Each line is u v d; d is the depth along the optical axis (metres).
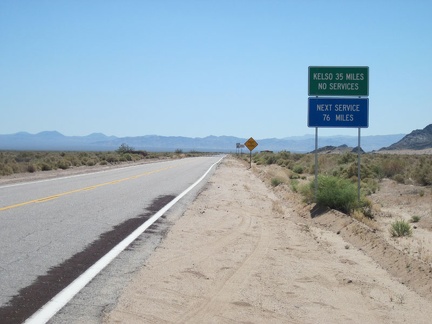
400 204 23.48
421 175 31.16
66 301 7.48
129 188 27.30
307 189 22.27
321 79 19.77
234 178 40.03
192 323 7.00
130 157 80.56
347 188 19.38
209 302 7.95
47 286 8.20
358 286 9.44
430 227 17.30
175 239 12.91
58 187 26.89
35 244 11.41
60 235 12.62
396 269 10.80
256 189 31.44
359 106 19.61
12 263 9.59
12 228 13.41
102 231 13.45
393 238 14.95
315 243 13.48
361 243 13.53
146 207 19.09
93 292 8.01
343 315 7.77
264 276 9.70
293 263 10.98
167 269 9.77
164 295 8.13
